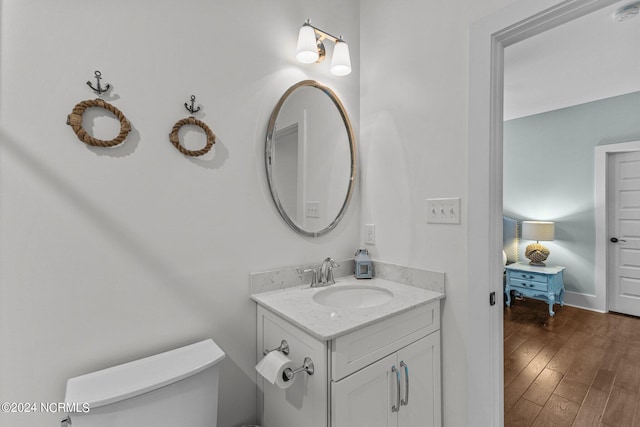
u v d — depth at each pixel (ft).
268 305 3.82
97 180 3.10
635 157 10.70
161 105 3.50
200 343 3.62
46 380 2.84
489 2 3.89
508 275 11.93
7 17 2.70
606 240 11.12
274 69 4.51
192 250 3.72
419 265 4.66
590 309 11.43
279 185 4.50
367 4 5.60
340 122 5.34
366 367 3.30
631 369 7.16
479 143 3.93
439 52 4.43
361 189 5.66
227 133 4.02
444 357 4.34
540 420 5.53
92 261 3.08
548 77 8.87
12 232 2.71
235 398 4.06
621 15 5.98
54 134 2.89
